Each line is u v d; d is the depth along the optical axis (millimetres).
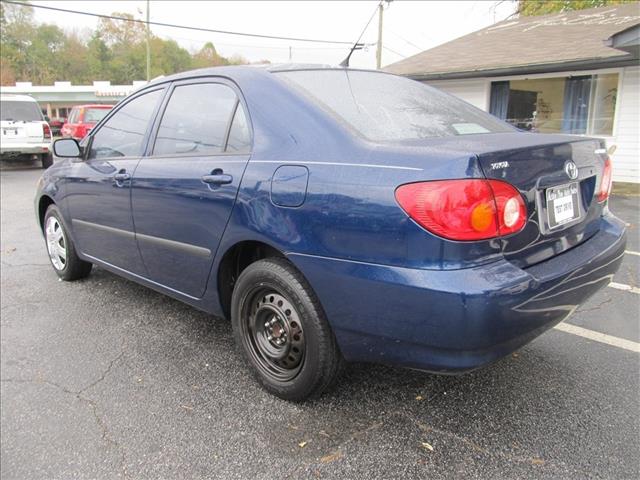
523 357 3021
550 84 11758
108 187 3568
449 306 1899
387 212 2021
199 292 3020
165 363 3100
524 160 2123
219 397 2713
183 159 3018
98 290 4367
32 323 3730
